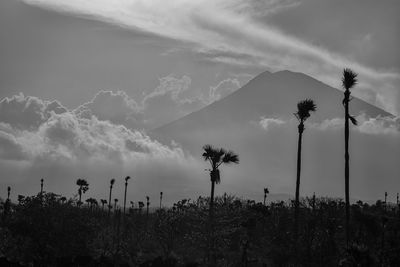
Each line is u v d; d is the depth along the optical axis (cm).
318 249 6372
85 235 6431
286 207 9094
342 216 7456
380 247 6291
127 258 7156
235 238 7056
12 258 6100
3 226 6234
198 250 7012
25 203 6334
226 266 6544
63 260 5803
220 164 6894
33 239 6166
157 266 6156
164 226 7456
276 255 6456
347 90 6197
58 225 6259
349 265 4853
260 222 7394
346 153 6159
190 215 7419
